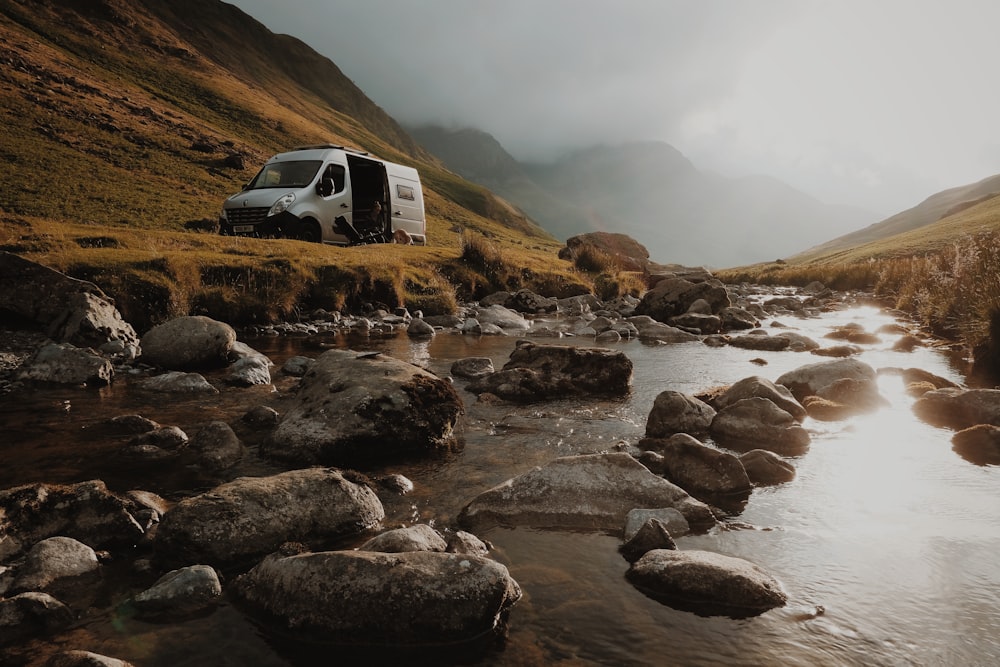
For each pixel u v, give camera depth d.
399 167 28.22
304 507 4.73
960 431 7.27
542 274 26.42
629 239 51.22
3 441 6.69
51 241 15.12
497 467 6.38
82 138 52.12
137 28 122.31
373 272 18.62
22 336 10.87
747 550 4.55
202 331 10.69
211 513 4.44
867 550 4.55
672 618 3.67
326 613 3.52
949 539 4.72
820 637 3.49
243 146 76.88
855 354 13.53
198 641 3.46
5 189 31.91
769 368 11.97
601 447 7.04
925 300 21.20
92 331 10.88
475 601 3.52
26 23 93.75
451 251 26.66
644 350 14.39
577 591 3.97
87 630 3.53
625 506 5.16
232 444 6.52
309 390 7.43
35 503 4.55
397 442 6.71
